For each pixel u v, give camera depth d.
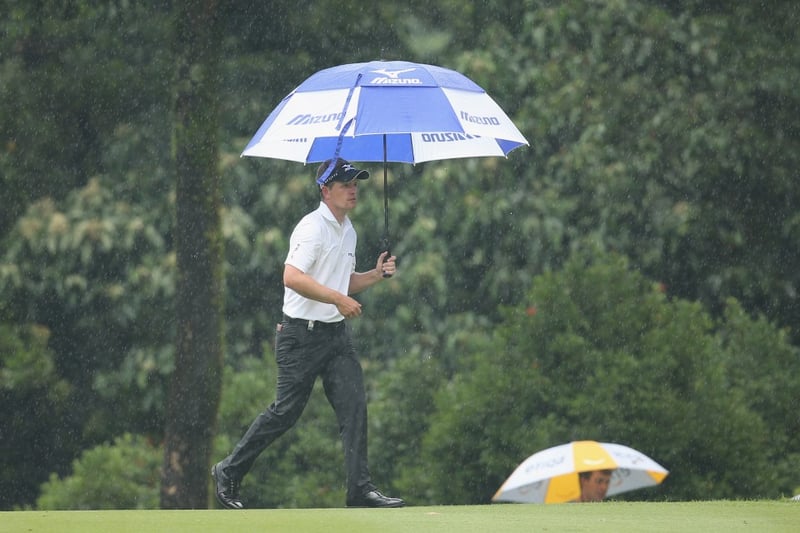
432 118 23.25
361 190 59.31
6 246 57.44
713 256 60.81
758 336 47.88
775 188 60.25
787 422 46.03
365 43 61.50
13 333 56.50
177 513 21.00
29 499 59.19
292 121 23.62
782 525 19.06
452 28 61.22
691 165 58.69
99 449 48.97
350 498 23.67
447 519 19.77
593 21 59.84
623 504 22.94
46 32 59.50
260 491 46.94
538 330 42.94
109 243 55.78
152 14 59.44
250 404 48.34
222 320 45.16
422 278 57.59
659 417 40.66
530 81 59.53
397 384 47.75
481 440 42.06
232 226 56.38
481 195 58.56
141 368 57.66
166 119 59.28
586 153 58.12
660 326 43.00
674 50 60.97
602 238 58.22
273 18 60.84
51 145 59.66
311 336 23.50
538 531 17.98
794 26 61.00
